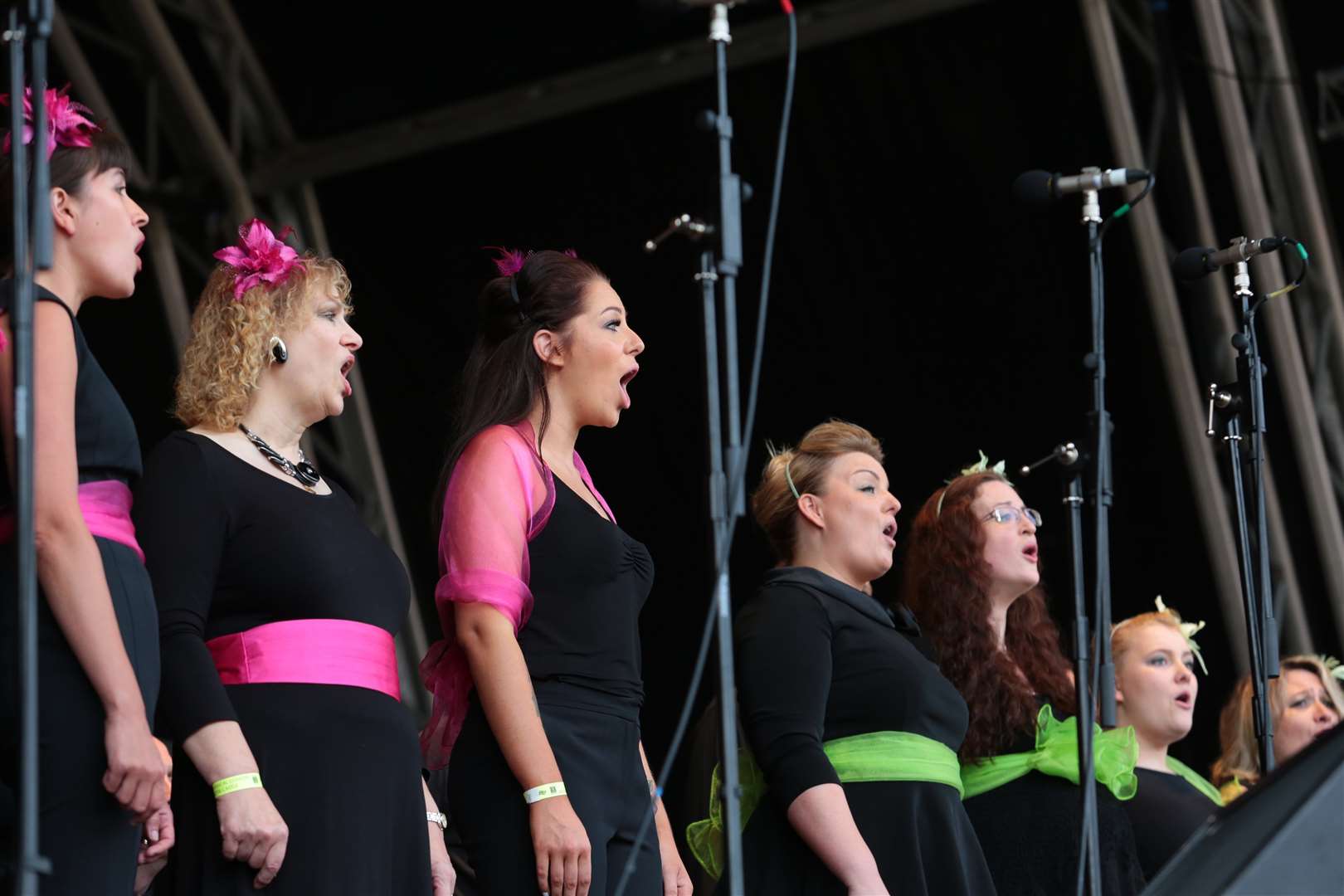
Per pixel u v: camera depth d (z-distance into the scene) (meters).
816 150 18.02
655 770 19.23
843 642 7.31
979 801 8.12
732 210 5.58
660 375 18.97
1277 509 17.17
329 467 20.03
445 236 19.58
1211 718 17.45
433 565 20.17
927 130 17.66
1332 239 17.22
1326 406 17.17
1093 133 17.28
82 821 4.92
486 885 5.90
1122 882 8.16
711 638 5.48
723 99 5.70
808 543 7.88
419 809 5.79
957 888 7.05
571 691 6.17
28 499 4.25
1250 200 16.86
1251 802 4.40
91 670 4.90
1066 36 16.88
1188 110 16.92
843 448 7.97
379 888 5.54
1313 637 17.20
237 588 5.63
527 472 6.33
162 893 5.43
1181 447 17.22
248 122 19.55
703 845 7.57
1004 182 17.62
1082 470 7.03
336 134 19.52
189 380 5.95
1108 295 17.44
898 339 18.45
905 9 16.91
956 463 18.48
